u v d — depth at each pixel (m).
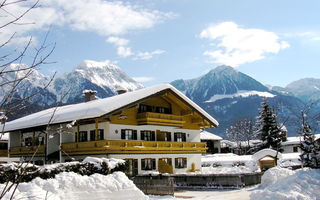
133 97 35.72
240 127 105.12
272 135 65.62
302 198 15.19
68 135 38.97
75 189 16.41
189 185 31.20
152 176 32.41
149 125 40.22
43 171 17.11
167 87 39.53
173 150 41.28
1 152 47.44
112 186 17.58
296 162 45.41
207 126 46.91
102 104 35.12
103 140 33.66
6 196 11.69
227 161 49.47
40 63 4.48
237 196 23.05
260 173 31.97
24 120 43.66
